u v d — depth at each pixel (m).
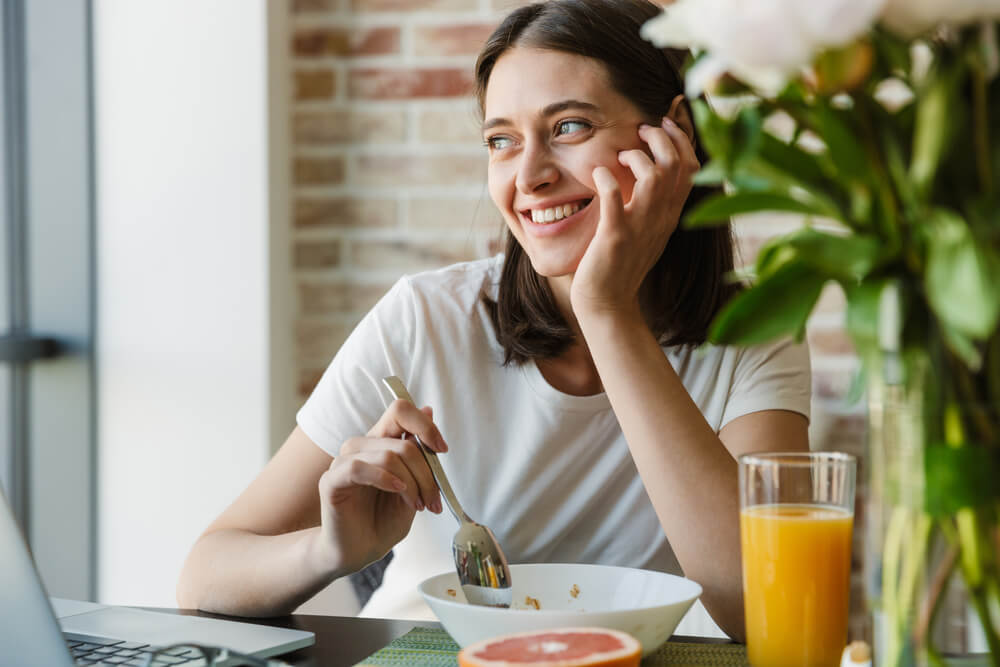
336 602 1.55
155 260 2.16
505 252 1.32
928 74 0.58
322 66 2.19
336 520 1.00
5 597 0.74
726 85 0.62
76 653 0.84
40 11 2.17
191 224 2.15
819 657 0.75
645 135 1.16
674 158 1.12
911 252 0.60
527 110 1.20
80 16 2.16
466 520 0.99
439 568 1.37
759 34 0.54
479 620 0.79
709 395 1.31
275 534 1.24
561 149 1.21
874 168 0.60
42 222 2.18
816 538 0.75
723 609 0.98
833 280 0.63
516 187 1.23
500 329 1.32
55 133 2.18
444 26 2.15
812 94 0.60
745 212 0.64
